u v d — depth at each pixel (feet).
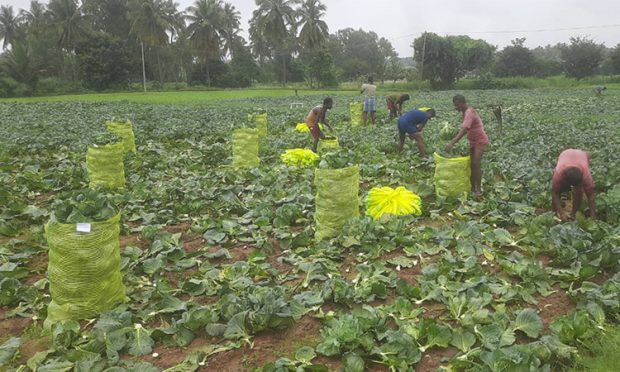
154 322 16.51
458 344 14.60
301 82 281.13
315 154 40.16
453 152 41.88
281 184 32.91
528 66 241.14
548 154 41.45
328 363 14.24
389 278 18.83
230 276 19.30
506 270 19.29
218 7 243.81
